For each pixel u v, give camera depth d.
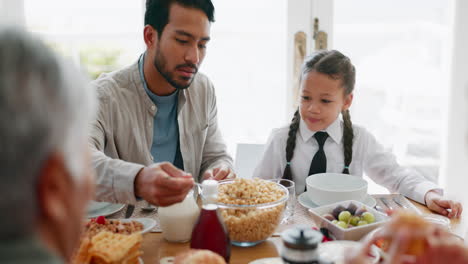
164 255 0.99
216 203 0.96
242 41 2.18
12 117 0.41
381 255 0.87
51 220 0.48
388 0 2.11
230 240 0.95
